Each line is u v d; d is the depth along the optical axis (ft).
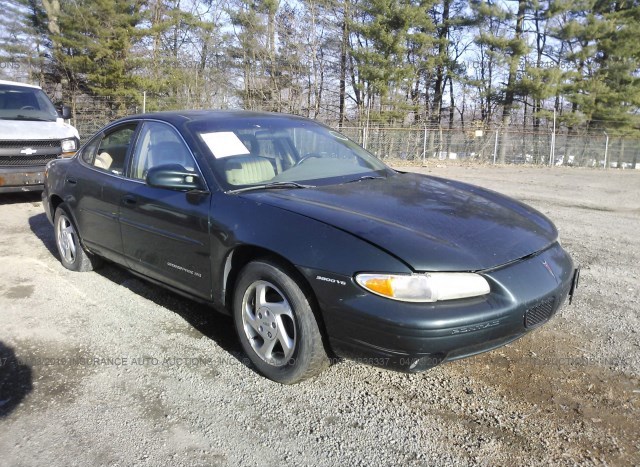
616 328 12.73
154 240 12.45
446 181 13.37
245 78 103.76
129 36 85.87
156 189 12.41
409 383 10.34
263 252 10.14
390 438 8.68
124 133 14.61
